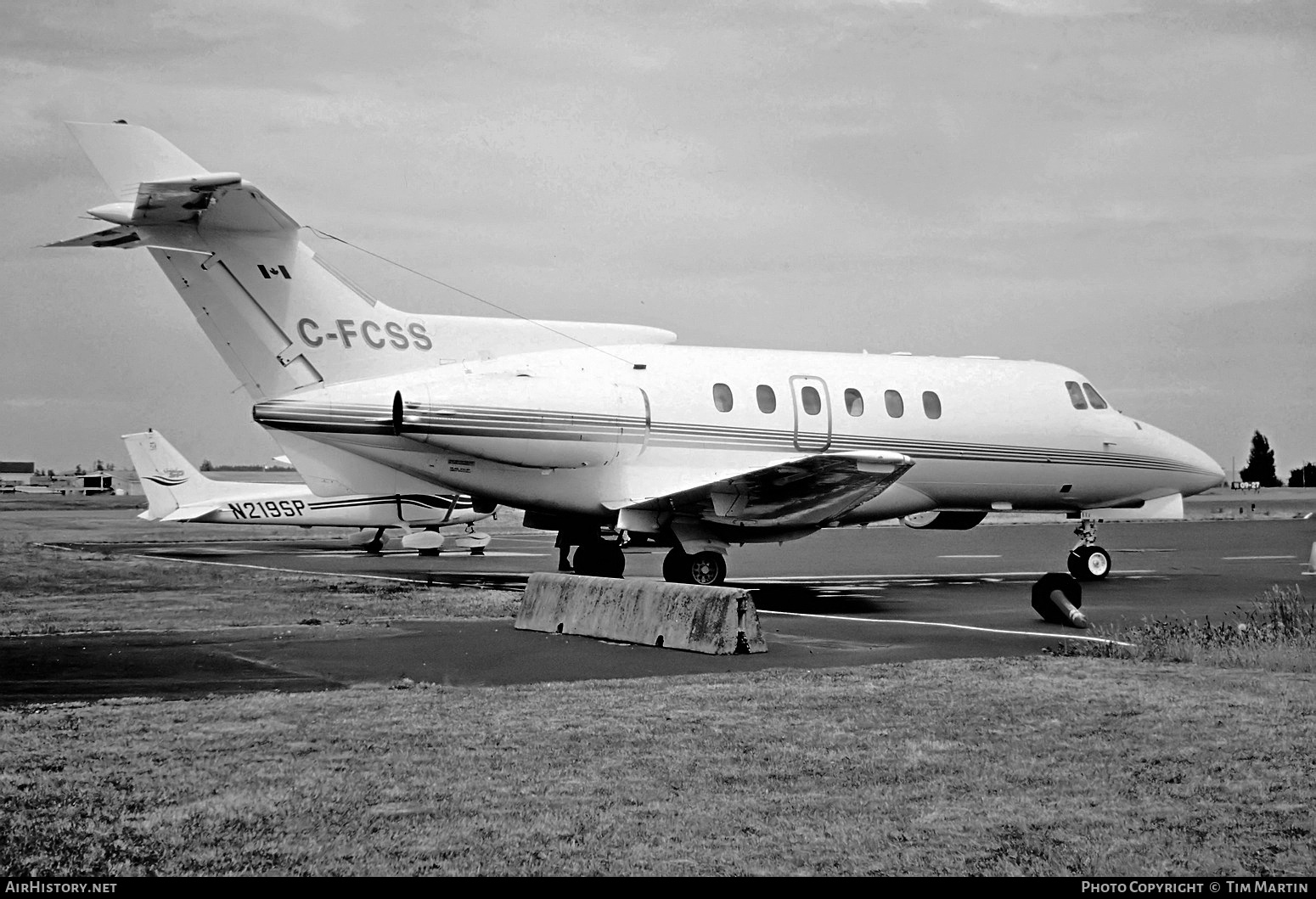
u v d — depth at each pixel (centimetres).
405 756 827
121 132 1898
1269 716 965
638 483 2189
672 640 1383
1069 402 2605
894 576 2755
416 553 3612
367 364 2080
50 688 1096
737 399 2278
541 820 691
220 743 862
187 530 5578
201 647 1377
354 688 1096
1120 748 859
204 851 638
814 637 1510
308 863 621
